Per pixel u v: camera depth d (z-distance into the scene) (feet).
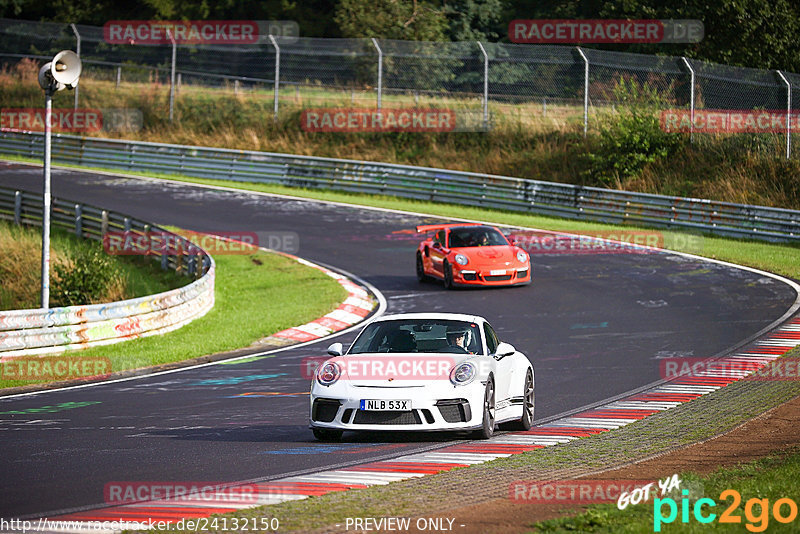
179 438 126.00
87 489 94.94
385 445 119.75
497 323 238.07
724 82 492.95
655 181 468.75
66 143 554.87
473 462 107.65
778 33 576.20
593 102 516.73
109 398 163.12
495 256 286.25
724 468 101.71
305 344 227.20
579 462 106.63
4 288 312.50
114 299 296.30
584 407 148.77
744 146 465.88
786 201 432.66
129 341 229.45
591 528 74.23
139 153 536.01
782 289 273.95
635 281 290.97
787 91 455.22
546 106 544.21
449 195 461.37
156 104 615.16
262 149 567.59
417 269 305.12
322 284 303.07
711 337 213.05
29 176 499.51
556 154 506.89
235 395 165.17
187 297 255.29
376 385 118.62
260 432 130.82
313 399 120.98
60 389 173.58
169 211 422.82
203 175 520.42
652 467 103.35
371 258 343.26
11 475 102.22
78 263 300.81
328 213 429.79
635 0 591.78
